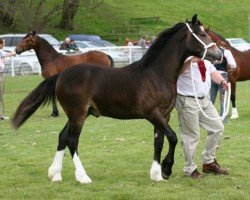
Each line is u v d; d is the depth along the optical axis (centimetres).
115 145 1462
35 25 5150
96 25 6225
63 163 1246
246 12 7444
